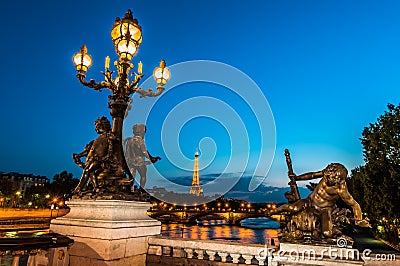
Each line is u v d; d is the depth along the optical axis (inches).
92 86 442.3
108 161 403.2
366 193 1439.5
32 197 3767.2
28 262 284.0
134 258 368.5
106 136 412.5
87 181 407.8
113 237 344.8
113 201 366.0
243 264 341.1
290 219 321.1
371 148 1379.2
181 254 371.9
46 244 288.0
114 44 450.9
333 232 303.9
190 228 2987.2
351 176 2102.6
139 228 380.5
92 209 371.2
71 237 361.4
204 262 357.4
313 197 317.4
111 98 442.3
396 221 1339.8
